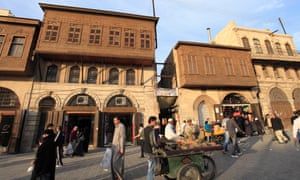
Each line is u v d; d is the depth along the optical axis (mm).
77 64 14609
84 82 14289
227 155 7508
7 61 12188
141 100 14711
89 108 13125
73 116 14836
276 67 19797
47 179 4051
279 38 21531
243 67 17312
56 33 13883
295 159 5980
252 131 14156
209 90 16562
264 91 18125
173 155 4156
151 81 15570
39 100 12758
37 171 3934
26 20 13359
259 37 20531
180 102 15539
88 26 14844
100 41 14609
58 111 12570
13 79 12852
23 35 13148
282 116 17641
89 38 14469
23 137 11680
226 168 5578
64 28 14211
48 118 12320
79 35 14297
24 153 10883
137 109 14328
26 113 12188
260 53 19594
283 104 18219
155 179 4891
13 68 12070
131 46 15188
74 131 9047
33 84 13016
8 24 13180
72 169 6234
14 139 11086
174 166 4312
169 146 4801
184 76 15492
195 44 16703
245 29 20328
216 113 15734
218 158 7078
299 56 20625
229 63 17094
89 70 14875
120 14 15695
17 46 12992
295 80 19797
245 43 19656
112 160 4672
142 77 15523
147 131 4504
